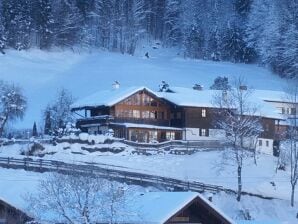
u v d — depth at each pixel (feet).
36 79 494.59
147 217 127.34
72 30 606.96
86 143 295.07
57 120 368.89
